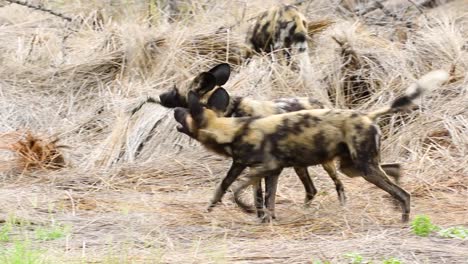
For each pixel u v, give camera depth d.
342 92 37.25
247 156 26.73
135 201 29.41
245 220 27.41
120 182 31.83
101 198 29.81
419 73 37.78
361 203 28.95
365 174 26.52
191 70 39.47
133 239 24.84
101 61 40.56
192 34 41.25
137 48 40.34
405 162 33.06
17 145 33.53
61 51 42.69
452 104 35.38
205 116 27.00
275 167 26.80
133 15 45.81
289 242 24.89
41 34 44.22
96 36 43.62
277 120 26.78
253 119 26.95
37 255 22.33
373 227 26.25
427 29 40.78
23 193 29.78
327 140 26.56
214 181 32.03
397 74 37.16
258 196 27.64
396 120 35.22
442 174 31.70
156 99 34.97
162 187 31.30
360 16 44.47
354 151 26.42
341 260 22.80
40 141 33.72
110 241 24.30
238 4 46.28
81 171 32.88
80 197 29.73
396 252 23.33
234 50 41.00
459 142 33.56
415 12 44.69
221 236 25.61
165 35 41.19
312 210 28.23
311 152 26.66
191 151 33.97
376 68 37.69
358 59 37.97
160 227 26.28
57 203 28.91
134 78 39.72
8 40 44.75
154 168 32.88
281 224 26.98
